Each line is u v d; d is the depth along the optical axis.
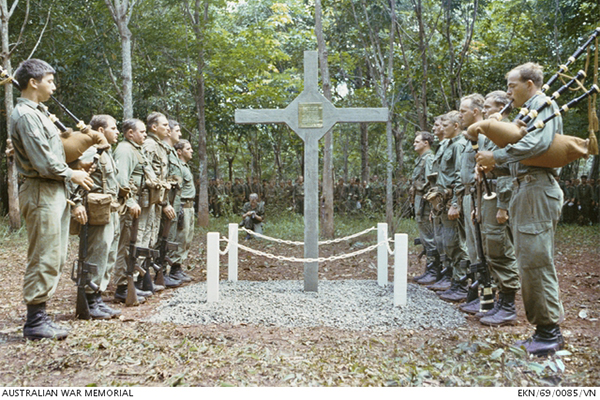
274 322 4.71
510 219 3.86
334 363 3.53
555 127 3.57
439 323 4.68
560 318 3.70
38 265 3.91
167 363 3.45
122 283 5.61
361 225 14.27
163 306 5.32
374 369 3.36
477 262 4.77
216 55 15.27
